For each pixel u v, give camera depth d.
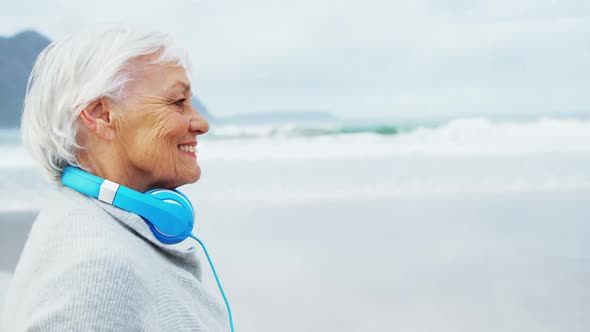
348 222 6.31
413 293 3.93
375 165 11.53
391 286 4.07
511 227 6.00
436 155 13.47
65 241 0.82
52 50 0.96
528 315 3.52
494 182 9.32
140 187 1.00
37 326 0.73
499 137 16.45
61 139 0.94
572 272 4.38
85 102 0.92
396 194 8.33
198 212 6.95
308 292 3.94
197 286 1.01
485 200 7.74
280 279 4.22
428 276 4.32
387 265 4.60
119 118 0.95
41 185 8.80
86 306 0.73
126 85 0.94
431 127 17.75
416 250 5.09
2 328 0.91
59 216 0.87
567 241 5.35
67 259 0.78
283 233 5.75
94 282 0.75
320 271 4.44
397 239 5.50
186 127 0.99
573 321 3.43
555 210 6.95
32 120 0.96
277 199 7.95
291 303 3.73
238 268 4.49
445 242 5.37
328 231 5.85
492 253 4.95
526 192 8.43
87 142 0.96
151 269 0.87
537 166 11.06
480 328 3.33
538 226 6.04
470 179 9.62
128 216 0.92
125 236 0.88
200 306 1.00
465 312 3.58
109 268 0.77
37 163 0.98
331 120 39.31
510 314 3.52
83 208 0.89
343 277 4.29
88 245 0.79
